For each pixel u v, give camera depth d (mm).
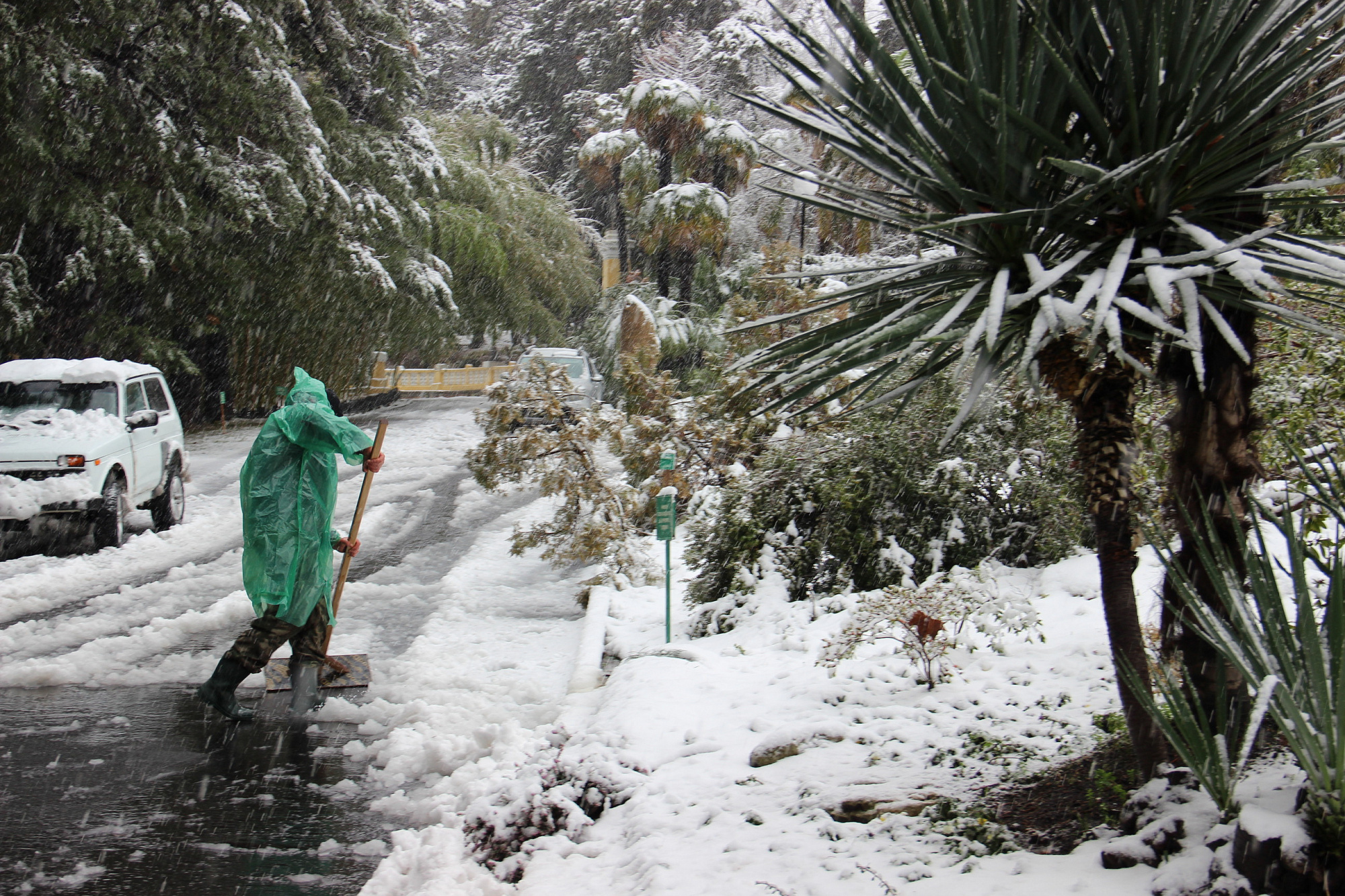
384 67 25547
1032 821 3754
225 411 25938
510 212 34531
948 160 3004
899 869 3523
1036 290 2543
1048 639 6180
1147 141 2799
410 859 4266
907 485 8008
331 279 23141
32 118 16125
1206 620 3094
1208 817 3207
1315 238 2982
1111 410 3271
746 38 31125
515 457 9727
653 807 4480
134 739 5820
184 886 4125
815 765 4637
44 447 10992
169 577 10133
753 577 8102
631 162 27875
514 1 62781
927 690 5555
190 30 18078
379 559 11078
